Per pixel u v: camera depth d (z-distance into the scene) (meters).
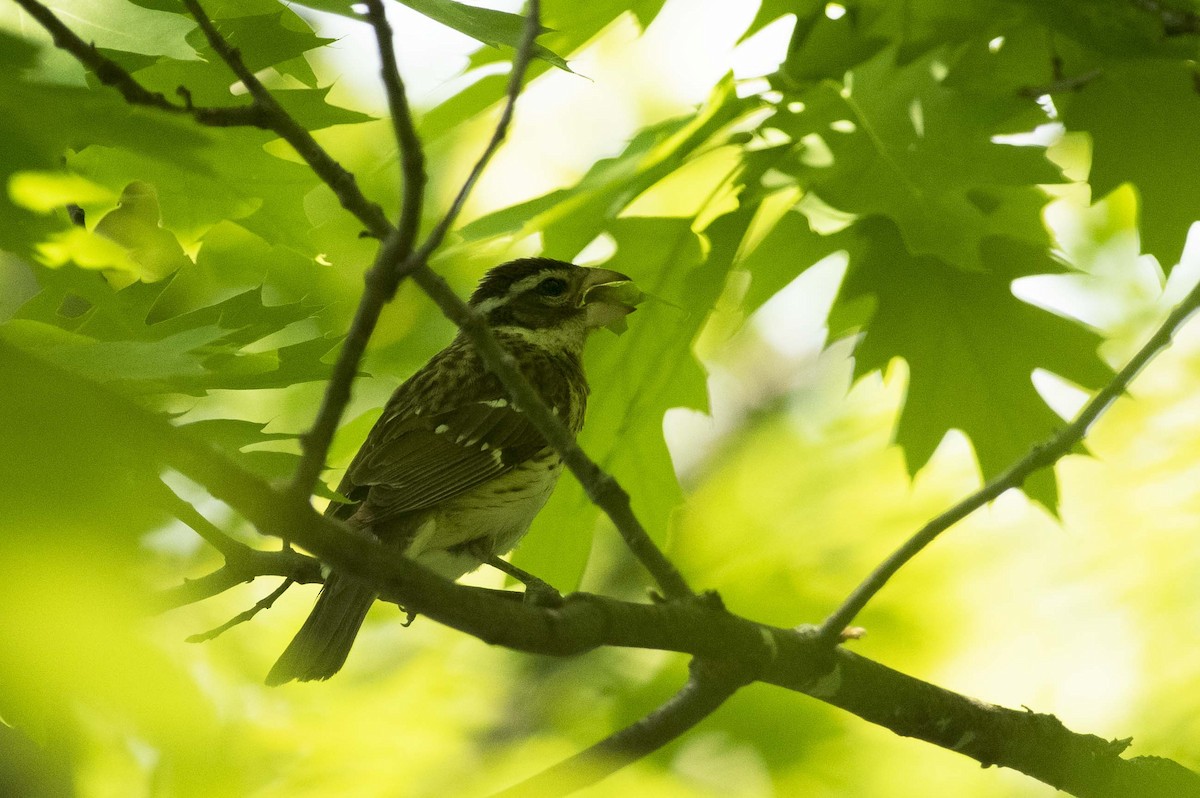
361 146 13.16
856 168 8.12
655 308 9.46
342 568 4.78
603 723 11.88
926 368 9.54
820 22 8.45
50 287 5.02
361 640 12.62
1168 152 8.05
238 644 11.22
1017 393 9.49
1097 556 11.93
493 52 8.48
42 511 3.34
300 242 6.94
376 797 10.96
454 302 6.19
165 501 4.24
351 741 11.23
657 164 8.30
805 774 11.33
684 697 6.95
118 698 2.97
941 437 9.55
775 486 14.29
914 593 12.23
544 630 5.45
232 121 5.31
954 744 7.56
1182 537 11.77
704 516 14.31
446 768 11.33
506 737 11.99
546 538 9.98
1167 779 7.92
